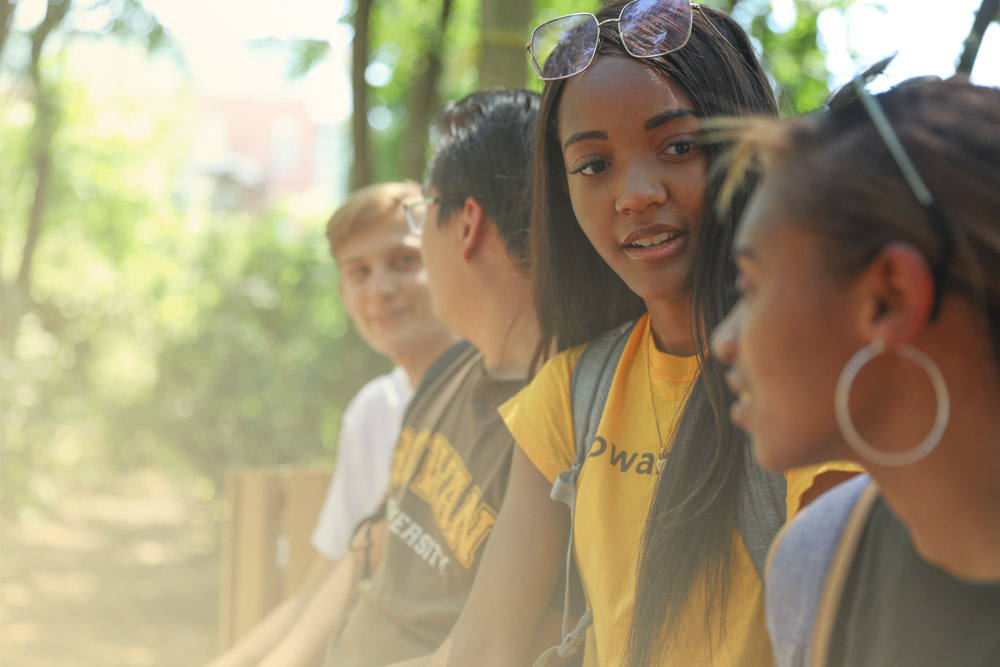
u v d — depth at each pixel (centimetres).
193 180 1426
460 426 207
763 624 136
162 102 1152
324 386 735
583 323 176
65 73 912
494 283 206
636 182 149
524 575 164
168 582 736
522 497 168
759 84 162
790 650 108
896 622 96
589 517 155
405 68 760
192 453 763
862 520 103
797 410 89
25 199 828
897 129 88
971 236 84
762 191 92
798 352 87
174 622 645
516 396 178
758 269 90
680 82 150
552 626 168
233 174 1933
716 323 144
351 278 280
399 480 221
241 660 257
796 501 131
